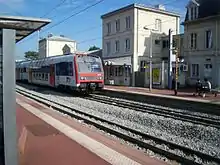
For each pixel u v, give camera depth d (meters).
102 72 25.47
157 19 41.62
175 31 43.81
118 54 42.47
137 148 8.69
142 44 40.06
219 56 31.16
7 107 4.51
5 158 4.54
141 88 32.28
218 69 31.23
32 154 6.84
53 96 25.23
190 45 34.66
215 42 31.56
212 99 20.27
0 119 4.78
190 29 34.69
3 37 4.39
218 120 13.75
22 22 4.86
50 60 30.80
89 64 24.89
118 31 42.34
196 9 34.09
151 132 11.21
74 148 7.41
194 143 9.77
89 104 19.86
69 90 26.88
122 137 9.88
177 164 7.33
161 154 8.08
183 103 19.58
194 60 34.12
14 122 4.57
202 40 33.16
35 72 37.22
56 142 8.02
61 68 27.30
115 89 30.25
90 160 6.45
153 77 33.69
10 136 4.57
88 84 24.61
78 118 13.38
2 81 4.46
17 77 49.78
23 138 7.87
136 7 39.28
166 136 10.63
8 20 4.68
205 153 8.25
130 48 40.00
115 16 42.88
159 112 16.16
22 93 27.56
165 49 41.53
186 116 14.38
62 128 10.03
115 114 15.81
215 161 7.51
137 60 39.56
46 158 6.53
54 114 13.86
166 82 32.31
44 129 9.78
